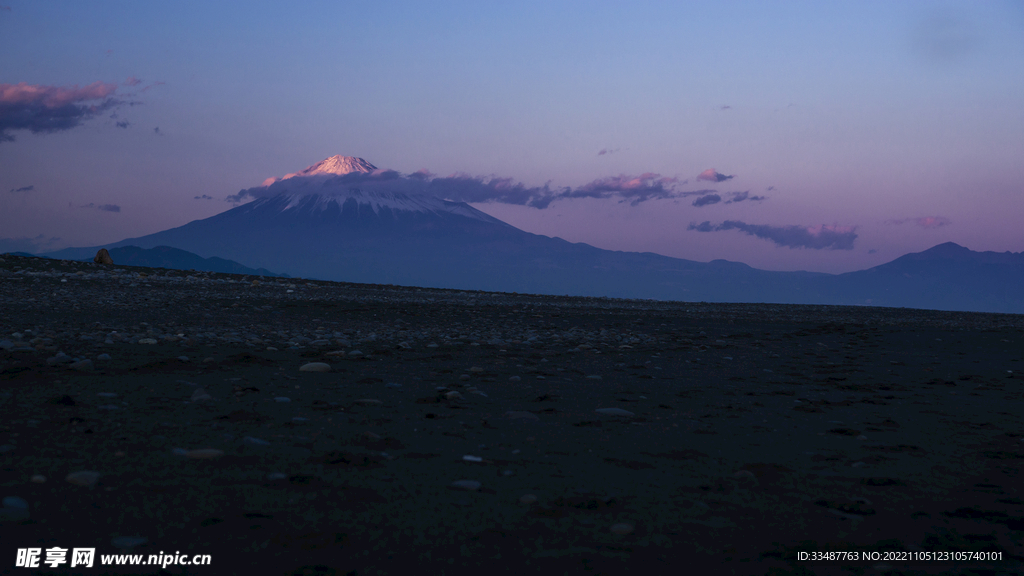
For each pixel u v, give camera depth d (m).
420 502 3.48
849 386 8.87
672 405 7.14
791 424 6.30
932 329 18.38
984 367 11.05
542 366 10.04
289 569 2.51
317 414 5.76
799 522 3.46
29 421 4.82
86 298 16.31
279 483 3.65
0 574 2.26
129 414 5.30
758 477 4.38
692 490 4.00
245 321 14.34
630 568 2.73
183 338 10.54
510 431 5.50
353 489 3.63
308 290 24.64
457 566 2.65
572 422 6.00
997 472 4.64
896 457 5.04
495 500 3.60
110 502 3.16
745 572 2.74
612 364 10.59
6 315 12.24
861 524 3.47
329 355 9.89
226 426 5.06
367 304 19.75
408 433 5.23
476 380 8.37
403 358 10.12
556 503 3.60
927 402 7.71
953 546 3.16
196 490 3.43
